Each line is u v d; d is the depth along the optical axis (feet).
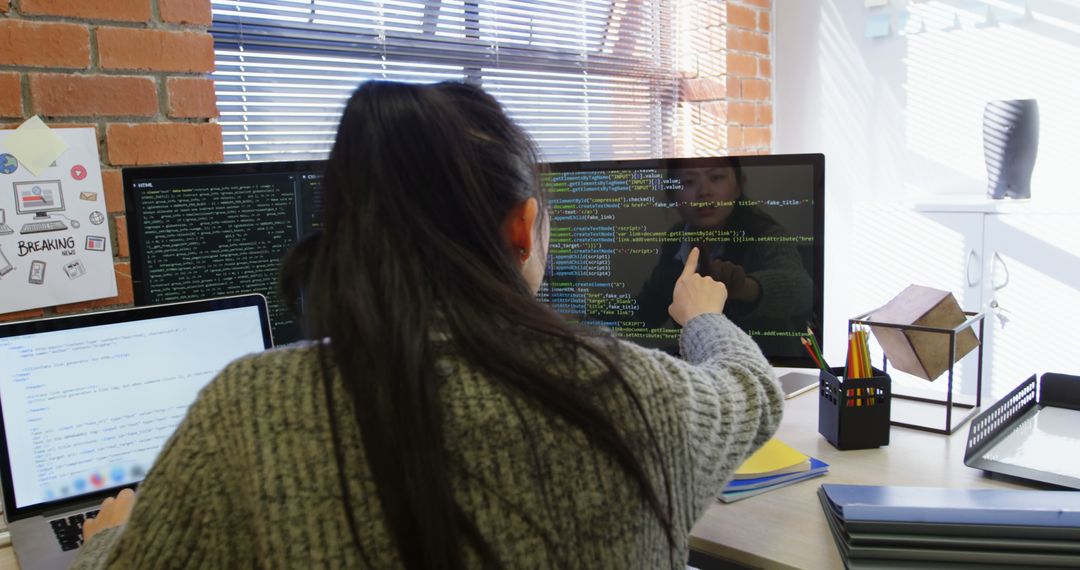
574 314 4.75
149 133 5.12
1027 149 8.01
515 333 1.86
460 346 1.78
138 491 1.84
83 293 4.90
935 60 9.21
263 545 1.69
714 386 2.28
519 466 1.75
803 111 10.48
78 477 3.58
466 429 1.73
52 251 4.76
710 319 3.11
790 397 4.99
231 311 4.00
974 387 8.23
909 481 3.59
